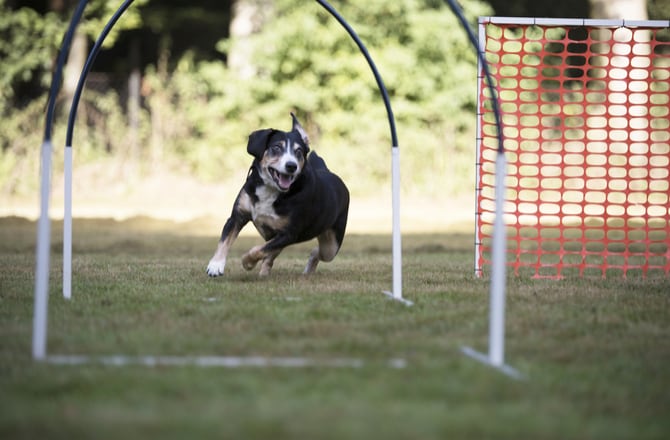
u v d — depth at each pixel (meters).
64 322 6.52
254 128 25.48
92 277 9.41
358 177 24.41
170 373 4.97
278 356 5.52
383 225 18.53
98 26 27.80
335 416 4.19
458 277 9.80
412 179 24.58
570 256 13.39
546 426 4.11
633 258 13.28
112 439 3.83
